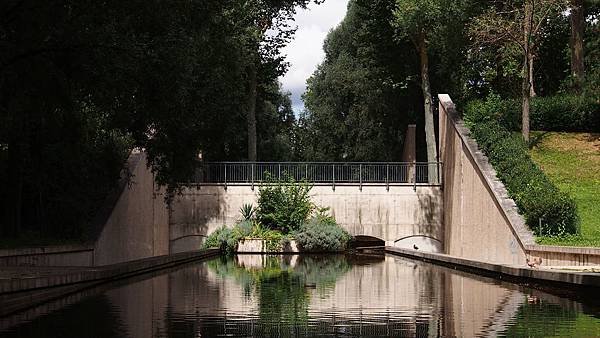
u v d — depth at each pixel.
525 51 32.22
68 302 14.02
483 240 29.08
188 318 11.66
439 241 38.56
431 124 40.44
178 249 39.06
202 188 39.06
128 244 30.42
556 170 30.62
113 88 17.84
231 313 12.33
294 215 38.31
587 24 40.84
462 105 42.16
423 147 49.69
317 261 30.67
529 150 32.06
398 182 39.16
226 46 29.09
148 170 34.22
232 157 51.03
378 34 44.25
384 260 31.38
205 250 34.34
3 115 19.28
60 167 25.66
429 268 25.48
